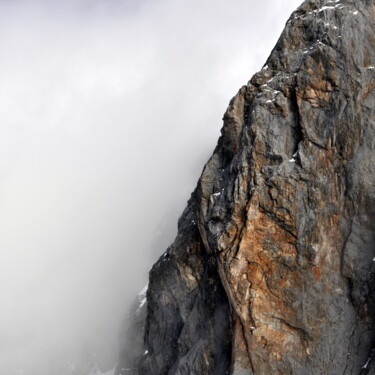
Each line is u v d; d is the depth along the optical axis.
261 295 24.53
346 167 24.94
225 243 25.34
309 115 25.97
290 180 24.98
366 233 24.05
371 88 25.75
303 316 23.83
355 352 22.83
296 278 24.22
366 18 27.27
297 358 23.61
